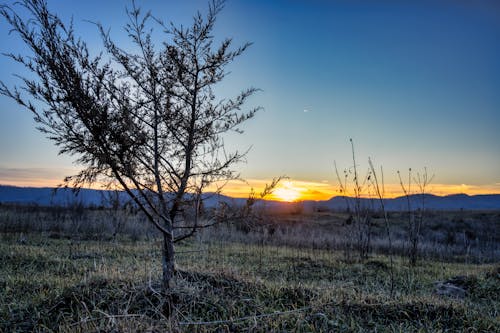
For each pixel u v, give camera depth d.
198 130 5.50
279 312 4.62
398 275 8.99
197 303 4.84
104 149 4.51
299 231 18.12
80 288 5.31
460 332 4.58
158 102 5.27
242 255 11.20
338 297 5.41
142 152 5.05
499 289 7.36
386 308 5.14
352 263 10.44
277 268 9.28
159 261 8.80
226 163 5.52
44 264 8.23
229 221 5.58
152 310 4.57
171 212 5.35
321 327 4.51
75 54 4.61
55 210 16.83
